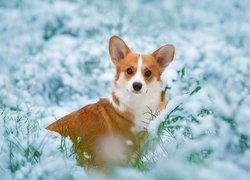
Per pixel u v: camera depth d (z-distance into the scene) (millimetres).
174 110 8609
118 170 6668
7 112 9695
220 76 12664
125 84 8883
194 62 13406
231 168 6777
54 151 8219
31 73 13125
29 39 16141
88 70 13117
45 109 10680
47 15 17609
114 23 17438
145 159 8445
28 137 8406
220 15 20438
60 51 14391
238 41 16578
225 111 8430
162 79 9406
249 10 20891
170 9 21375
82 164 8484
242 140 7992
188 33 18109
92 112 9047
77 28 16750
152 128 8492
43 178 7562
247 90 10883
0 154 8008
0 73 14055
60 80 12883
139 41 14070
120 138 8898
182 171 6551
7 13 18062
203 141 7746
